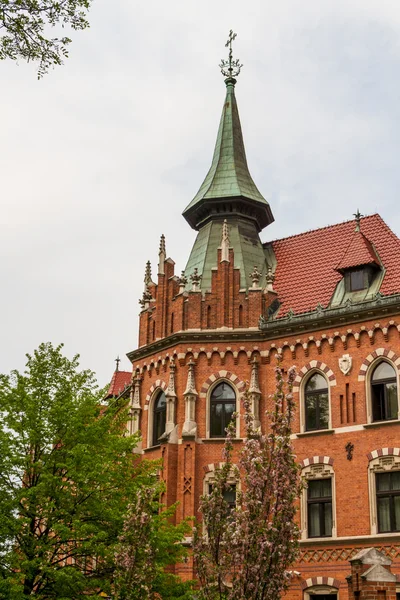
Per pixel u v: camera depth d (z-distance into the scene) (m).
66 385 33.81
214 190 47.78
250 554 21.45
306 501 38.38
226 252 43.78
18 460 31.17
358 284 41.31
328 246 45.81
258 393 40.75
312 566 37.09
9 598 28.16
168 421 41.44
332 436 38.53
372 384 38.41
